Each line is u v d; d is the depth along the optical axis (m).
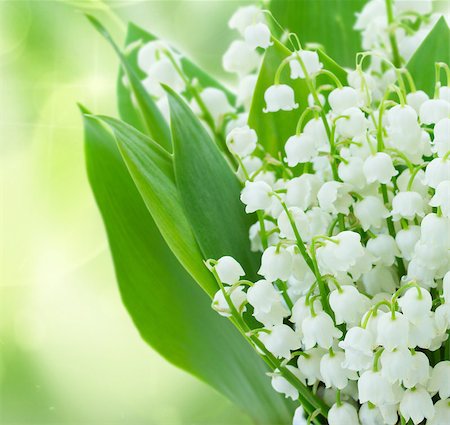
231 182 0.57
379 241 0.53
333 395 0.54
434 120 0.53
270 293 0.52
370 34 0.62
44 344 1.11
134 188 0.60
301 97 0.59
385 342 0.51
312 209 0.54
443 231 0.52
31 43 1.12
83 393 1.08
